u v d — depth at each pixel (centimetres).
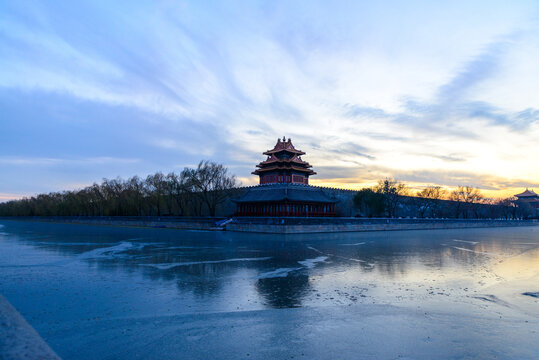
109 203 12900
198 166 10125
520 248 4609
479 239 6238
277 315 1622
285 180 10581
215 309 1719
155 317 1594
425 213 13538
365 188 11581
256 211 9906
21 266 2973
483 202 16338
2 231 8438
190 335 1380
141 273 2650
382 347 1268
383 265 3036
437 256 3656
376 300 1880
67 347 1266
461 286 2216
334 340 1332
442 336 1373
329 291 2080
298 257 3534
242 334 1392
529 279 2442
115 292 2052
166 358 1180
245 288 2156
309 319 1569
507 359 1173
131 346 1274
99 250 4175
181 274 2608
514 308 1741
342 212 11288
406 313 1653
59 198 16950
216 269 2823
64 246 4669
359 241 5519
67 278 2456
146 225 10625
